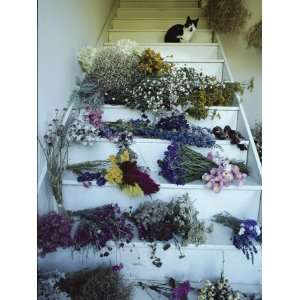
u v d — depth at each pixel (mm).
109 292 1180
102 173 1416
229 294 1217
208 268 1327
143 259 1309
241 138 1573
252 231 1269
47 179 1353
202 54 2289
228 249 1276
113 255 1301
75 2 1805
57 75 1534
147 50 1807
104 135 1512
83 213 1314
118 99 1754
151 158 1523
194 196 1400
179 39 2426
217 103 1745
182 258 1315
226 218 1357
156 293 1293
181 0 2863
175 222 1287
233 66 2125
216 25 2227
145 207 1353
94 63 1787
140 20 2738
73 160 1532
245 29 2160
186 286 1262
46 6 1391
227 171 1367
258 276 1318
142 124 1634
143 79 1751
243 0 2166
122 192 1406
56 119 1488
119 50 1819
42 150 1346
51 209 1359
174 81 1712
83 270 1262
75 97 1714
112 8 2818
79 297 1163
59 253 1274
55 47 1505
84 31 1998
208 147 1518
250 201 1395
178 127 1594
